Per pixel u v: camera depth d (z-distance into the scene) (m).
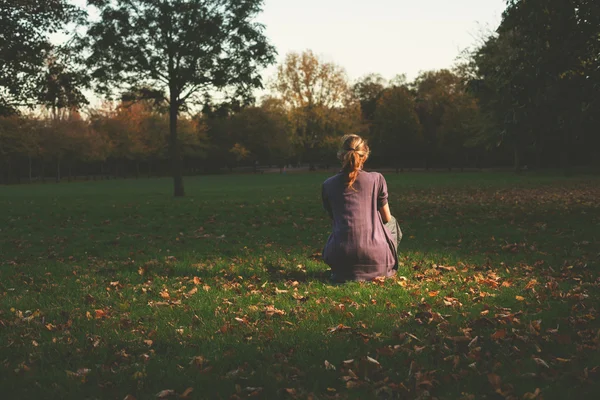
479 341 3.95
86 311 5.11
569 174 37.88
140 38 24.00
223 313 4.93
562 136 13.73
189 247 9.12
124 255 8.44
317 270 6.85
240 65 24.20
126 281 6.48
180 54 23.81
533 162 63.47
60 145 60.50
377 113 76.31
